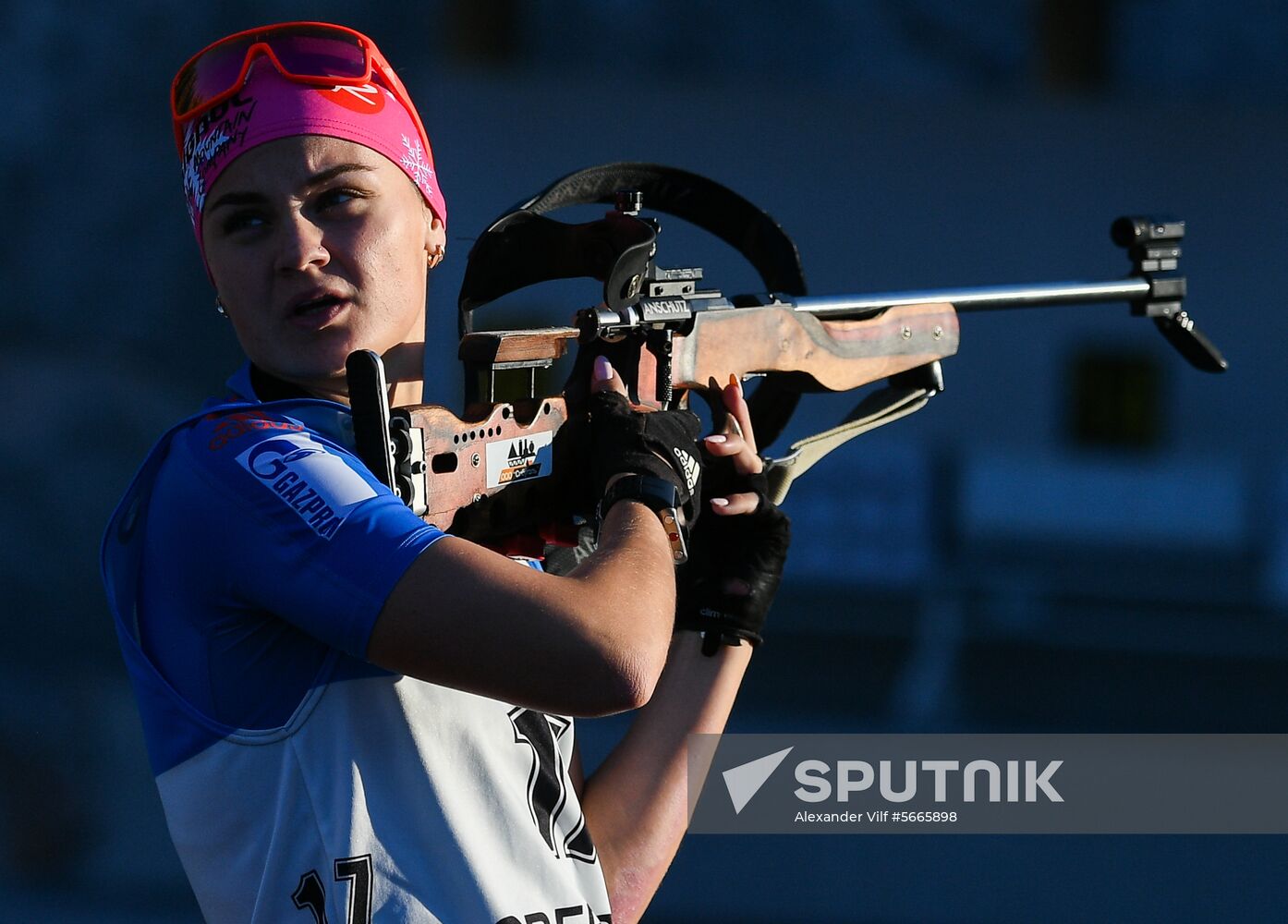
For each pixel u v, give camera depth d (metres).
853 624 37.84
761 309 7.54
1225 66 44.44
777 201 43.78
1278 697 33.69
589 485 6.16
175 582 5.42
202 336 60.88
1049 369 43.50
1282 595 38.69
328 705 5.41
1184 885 23.44
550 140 43.12
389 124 5.96
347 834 5.32
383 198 5.93
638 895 6.61
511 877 5.57
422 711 5.51
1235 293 43.22
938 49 50.78
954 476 41.50
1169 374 43.22
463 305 6.73
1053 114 43.22
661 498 5.76
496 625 5.00
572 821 5.98
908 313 8.52
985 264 43.66
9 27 63.28
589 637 5.04
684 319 6.95
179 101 6.04
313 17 60.75
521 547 6.25
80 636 46.97
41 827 33.34
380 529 5.12
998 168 43.38
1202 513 40.75
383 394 5.21
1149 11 44.78
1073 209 43.38
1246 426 43.09
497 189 43.22
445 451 5.58
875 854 24.56
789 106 43.47
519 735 5.84
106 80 63.34
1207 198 43.16
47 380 58.09
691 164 43.62
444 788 5.48
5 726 38.84
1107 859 24.00
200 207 5.93
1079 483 41.38
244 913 5.49
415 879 5.36
